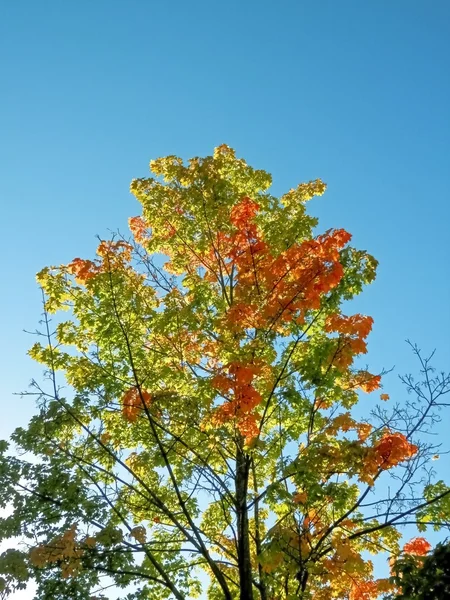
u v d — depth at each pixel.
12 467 7.32
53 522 7.13
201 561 8.47
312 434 8.15
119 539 6.86
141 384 7.91
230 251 8.45
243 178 10.13
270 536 6.84
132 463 8.80
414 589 6.11
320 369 7.51
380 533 8.43
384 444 7.01
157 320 8.36
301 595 7.01
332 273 7.51
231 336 8.22
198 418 7.88
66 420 7.73
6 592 6.53
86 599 6.79
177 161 10.12
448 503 7.35
